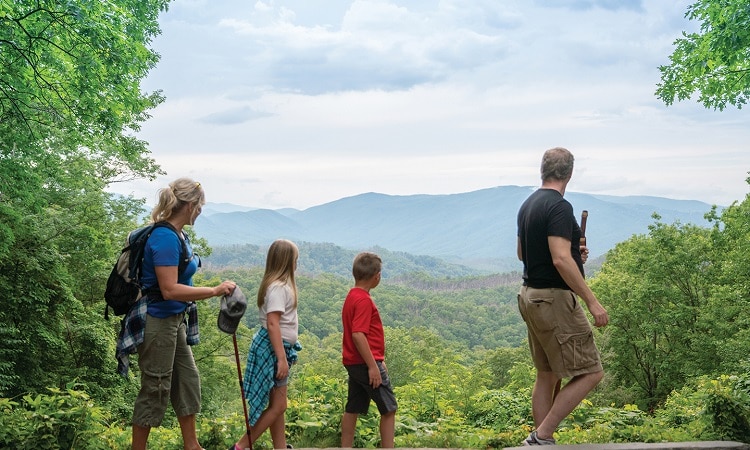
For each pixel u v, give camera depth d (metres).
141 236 4.25
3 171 15.36
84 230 20.16
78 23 13.60
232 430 5.76
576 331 4.48
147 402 4.26
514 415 9.21
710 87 17.14
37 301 18.64
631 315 39.22
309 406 6.59
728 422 5.50
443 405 8.41
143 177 25.83
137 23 17.05
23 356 18.55
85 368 19.98
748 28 14.21
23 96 14.93
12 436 5.02
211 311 31.19
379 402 5.19
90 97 15.02
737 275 32.88
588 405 7.80
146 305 4.26
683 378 37.50
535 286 4.57
